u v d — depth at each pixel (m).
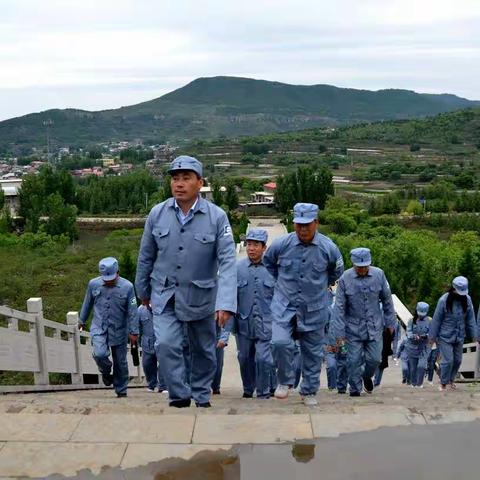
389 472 4.00
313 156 152.50
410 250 24.47
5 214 52.69
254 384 8.91
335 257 6.54
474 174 107.69
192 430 4.66
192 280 5.57
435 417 4.84
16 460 4.26
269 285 8.38
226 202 70.06
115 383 9.13
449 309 9.58
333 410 5.31
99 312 8.72
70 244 45.28
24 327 13.56
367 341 8.17
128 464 4.18
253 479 3.95
